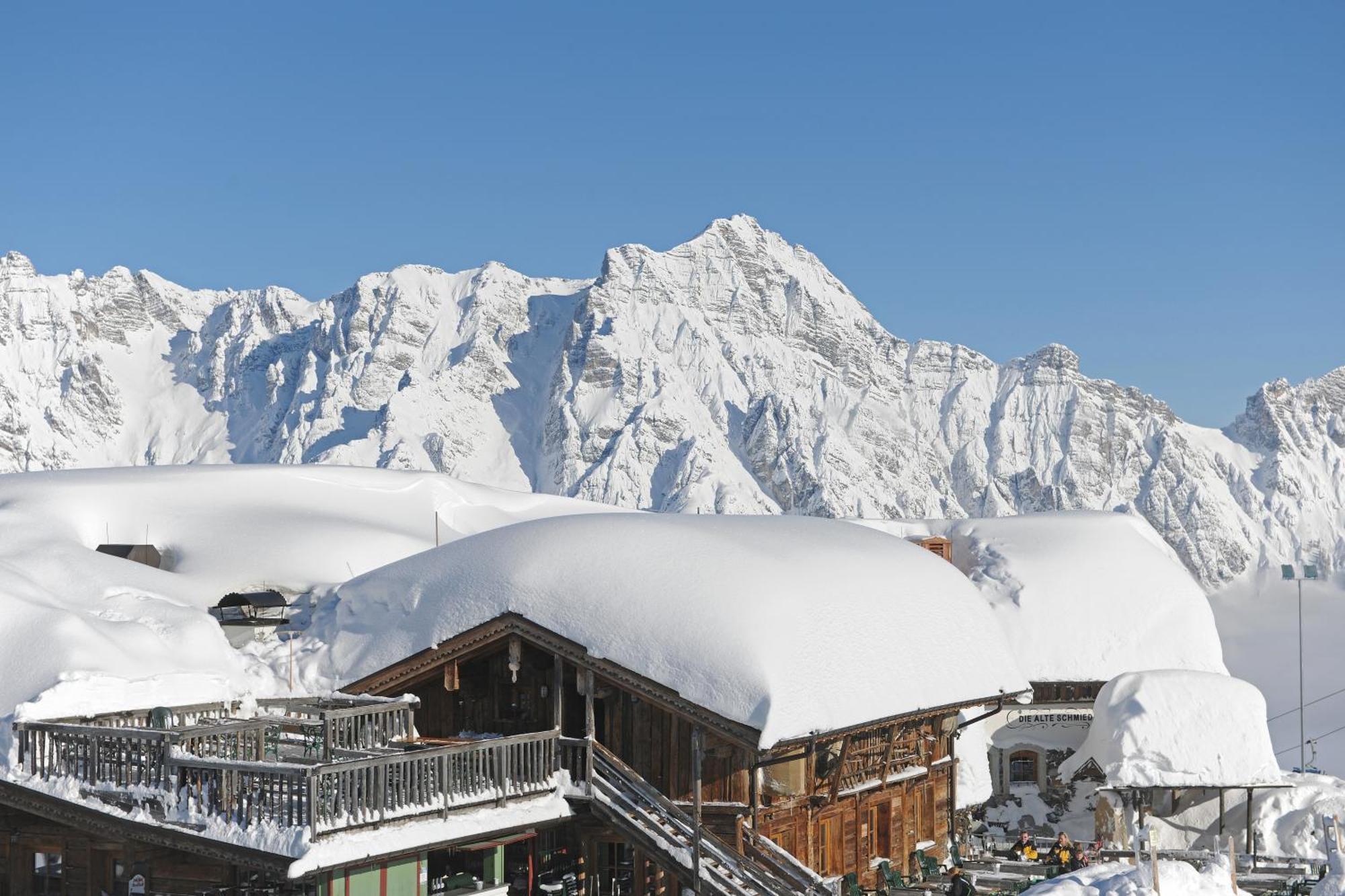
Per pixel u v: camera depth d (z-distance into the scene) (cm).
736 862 2805
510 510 6894
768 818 3119
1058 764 5884
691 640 2919
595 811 2869
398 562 3525
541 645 3008
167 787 2466
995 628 4047
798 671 2938
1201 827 5188
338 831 2333
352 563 4812
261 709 3017
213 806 2402
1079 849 4153
